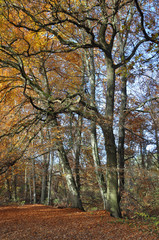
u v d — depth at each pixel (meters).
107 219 8.90
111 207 9.48
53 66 15.56
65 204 15.98
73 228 7.84
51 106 8.88
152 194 10.54
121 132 10.80
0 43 9.91
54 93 13.38
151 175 10.08
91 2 10.44
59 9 8.43
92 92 12.60
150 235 6.74
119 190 9.67
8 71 14.08
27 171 19.12
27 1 9.36
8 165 7.80
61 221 9.07
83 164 15.25
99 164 11.88
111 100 10.16
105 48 9.86
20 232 7.60
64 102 9.07
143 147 13.25
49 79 16.45
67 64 15.88
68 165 13.47
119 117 10.52
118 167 10.15
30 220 9.44
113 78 10.35
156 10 11.24
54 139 11.30
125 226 7.92
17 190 25.28
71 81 15.63
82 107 9.70
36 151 11.24
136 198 10.32
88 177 13.57
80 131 13.17
